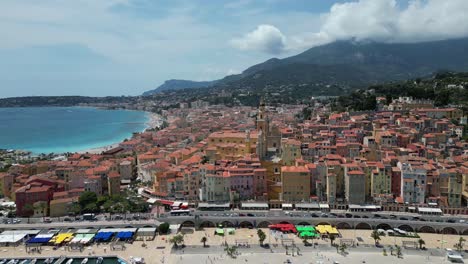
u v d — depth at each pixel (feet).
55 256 649.61
